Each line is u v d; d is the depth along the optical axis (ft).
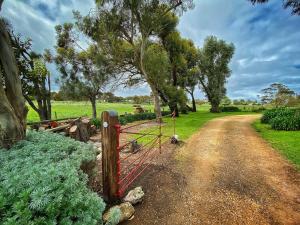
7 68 14.87
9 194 6.13
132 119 73.00
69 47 75.25
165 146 27.84
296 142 28.14
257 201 12.97
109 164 11.83
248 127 47.29
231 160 21.38
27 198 5.69
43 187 6.11
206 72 116.88
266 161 20.81
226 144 28.99
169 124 57.57
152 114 86.07
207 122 60.80
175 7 58.18
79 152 11.77
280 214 11.53
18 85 15.40
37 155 9.93
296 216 11.32
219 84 116.16
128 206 11.55
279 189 14.57
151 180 16.07
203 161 21.09
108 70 69.62
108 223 8.50
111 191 12.01
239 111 132.26
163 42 81.66
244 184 15.47
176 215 11.51
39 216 5.42
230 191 14.35
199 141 31.30
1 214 5.52
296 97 94.89
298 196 13.55
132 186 14.94
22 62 38.29
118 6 55.01
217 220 11.05
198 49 115.96
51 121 30.63
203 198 13.41
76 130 27.86
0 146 13.01
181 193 14.06
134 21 60.03
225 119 70.95
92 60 73.61
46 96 46.80
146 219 11.08
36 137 15.66
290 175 17.01
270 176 16.92
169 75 83.82
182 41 86.63
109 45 65.46
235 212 11.78
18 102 15.15
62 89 73.56
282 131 38.78
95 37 63.98
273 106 111.86
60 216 5.99
